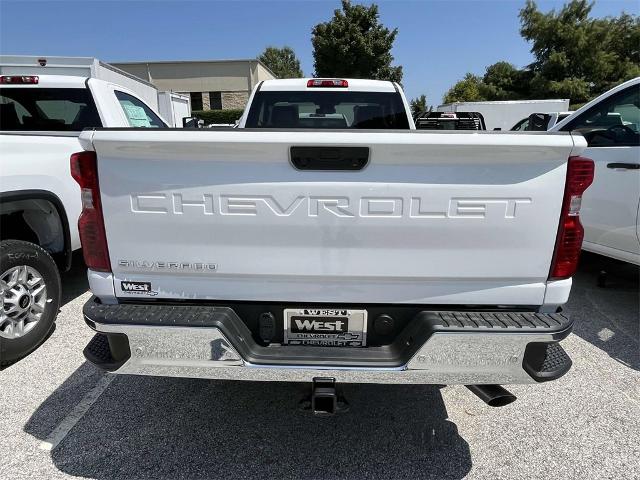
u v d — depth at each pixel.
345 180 1.82
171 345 1.90
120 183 1.86
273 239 1.89
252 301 1.99
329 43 27.47
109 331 1.89
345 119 4.05
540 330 1.82
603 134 4.08
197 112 32.16
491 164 1.80
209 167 1.83
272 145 1.77
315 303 1.99
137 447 2.35
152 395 2.80
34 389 2.85
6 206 3.21
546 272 1.90
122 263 1.95
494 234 1.85
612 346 3.49
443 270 1.90
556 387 2.93
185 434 2.46
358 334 2.02
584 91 36.97
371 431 2.50
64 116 4.60
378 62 27.89
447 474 2.19
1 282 3.05
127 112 5.06
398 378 1.90
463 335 1.83
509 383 1.92
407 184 1.82
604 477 2.17
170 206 1.87
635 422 2.58
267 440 2.42
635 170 3.60
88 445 2.36
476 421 2.59
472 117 8.91
